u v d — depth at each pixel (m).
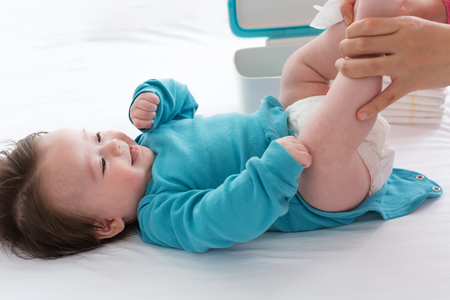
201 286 0.74
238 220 0.72
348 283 0.70
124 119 1.46
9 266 0.83
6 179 0.87
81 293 0.74
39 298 0.74
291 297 0.69
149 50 2.08
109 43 2.12
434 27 0.63
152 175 0.92
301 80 1.05
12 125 1.45
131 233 0.97
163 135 0.97
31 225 0.86
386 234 0.81
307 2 1.51
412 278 0.70
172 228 0.83
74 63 1.99
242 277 0.75
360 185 0.80
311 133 0.72
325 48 0.98
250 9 1.54
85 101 1.71
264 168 0.69
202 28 2.16
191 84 1.81
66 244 0.88
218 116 0.99
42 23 2.21
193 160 0.89
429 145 1.12
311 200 0.81
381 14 0.64
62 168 0.85
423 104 1.19
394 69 0.64
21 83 1.86
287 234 0.87
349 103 0.68
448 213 0.85
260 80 1.26
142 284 0.76
